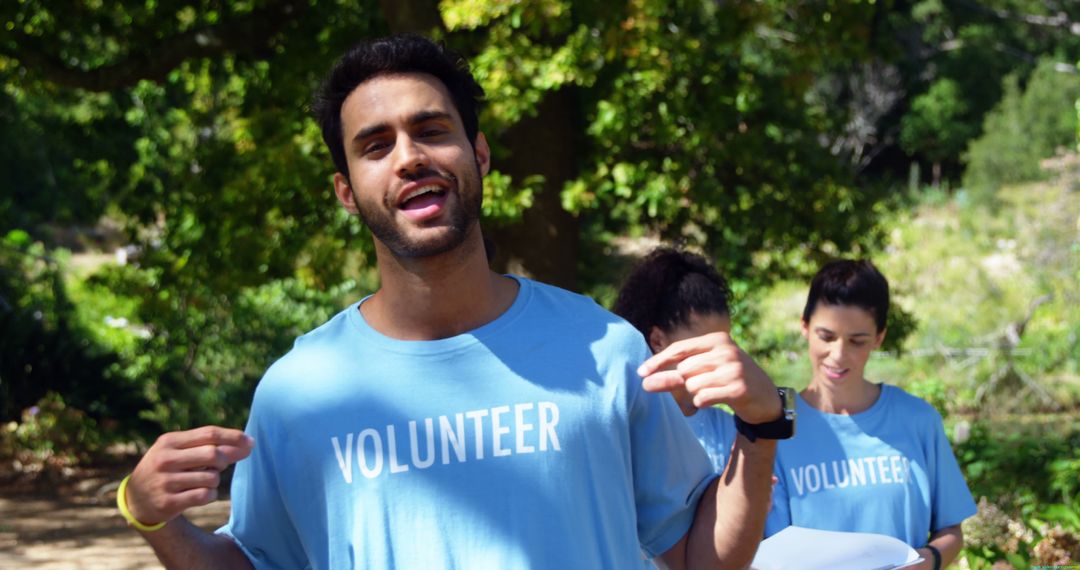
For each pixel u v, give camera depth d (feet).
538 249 30.35
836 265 12.07
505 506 6.53
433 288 6.80
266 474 6.98
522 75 26.63
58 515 34.45
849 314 11.76
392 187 6.66
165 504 6.32
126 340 50.98
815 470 11.70
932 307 66.08
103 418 42.73
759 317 40.37
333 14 33.09
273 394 6.96
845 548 9.43
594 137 30.35
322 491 6.75
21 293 50.78
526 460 6.57
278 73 32.42
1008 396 53.36
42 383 42.47
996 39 128.36
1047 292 65.82
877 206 36.19
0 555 29.63
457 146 6.78
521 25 28.25
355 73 6.97
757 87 30.17
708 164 31.37
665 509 7.06
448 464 6.59
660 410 6.97
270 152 29.58
